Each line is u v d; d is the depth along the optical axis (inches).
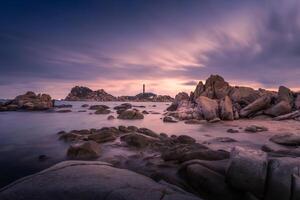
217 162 309.3
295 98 1428.4
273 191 227.6
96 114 1686.8
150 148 538.0
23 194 195.2
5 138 702.5
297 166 235.3
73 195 194.5
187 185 291.4
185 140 593.9
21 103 2183.8
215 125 1016.9
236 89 1617.9
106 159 446.9
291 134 564.4
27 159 468.1
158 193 204.8
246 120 1190.3
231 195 248.2
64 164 272.4
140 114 1374.3
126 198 191.8
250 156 253.4
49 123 1119.0
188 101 1754.4
